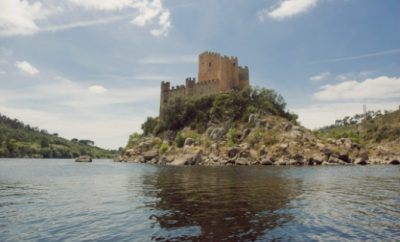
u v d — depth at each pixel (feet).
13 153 649.61
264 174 156.15
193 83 534.37
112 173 176.24
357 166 247.91
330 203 66.03
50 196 80.69
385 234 42.42
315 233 42.57
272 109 460.14
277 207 60.80
